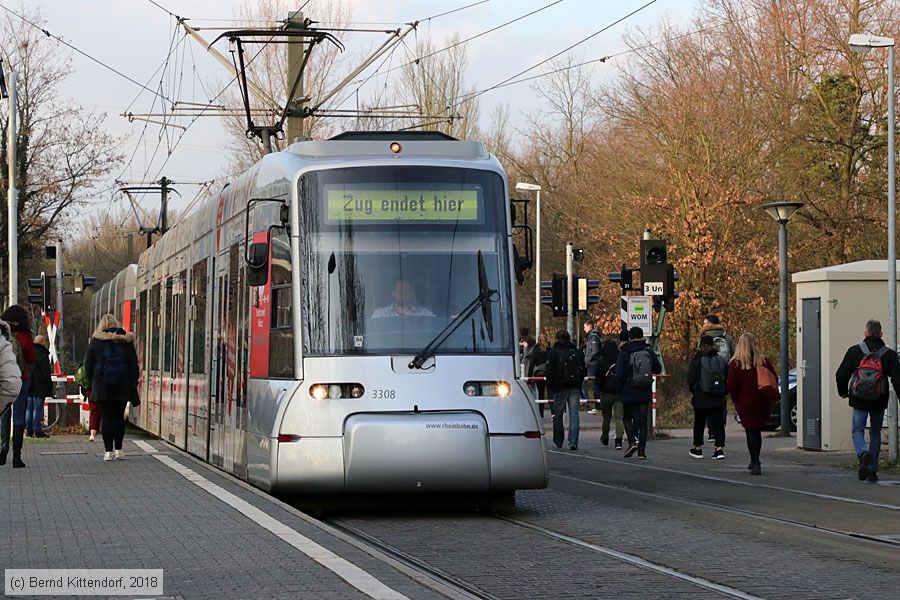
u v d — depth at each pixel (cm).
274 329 2455
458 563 1845
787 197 7212
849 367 3173
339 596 1409
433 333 2350
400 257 2384
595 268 8881
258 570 1584
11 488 2666
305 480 2298
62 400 4978
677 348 7781
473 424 2305
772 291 7819
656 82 8081
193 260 3600
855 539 2136
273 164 2586
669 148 7788
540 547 2017
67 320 13175
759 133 7569
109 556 1706
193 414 3478
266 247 2514
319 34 4591
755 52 7638
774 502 2706
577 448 4441
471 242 2411
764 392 3341
